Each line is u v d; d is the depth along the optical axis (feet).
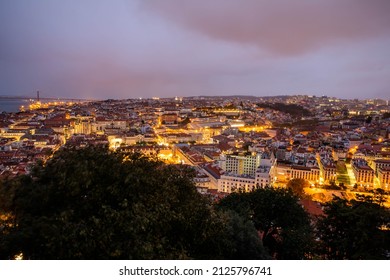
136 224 126.52
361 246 179.01
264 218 259.39
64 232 123.34
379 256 171.32
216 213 178.50
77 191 138.31
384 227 189.16
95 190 141.59
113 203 144.36
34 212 147.33
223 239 174.60
